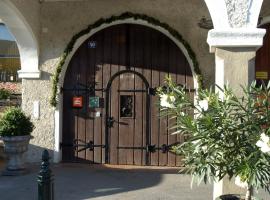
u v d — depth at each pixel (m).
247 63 5.85
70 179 8.36
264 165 4.11
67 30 9.65
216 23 5.88
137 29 9.73
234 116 4.38
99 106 9.85
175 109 4.62
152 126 9.74
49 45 9.70
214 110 4.36
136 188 7.70
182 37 9.31
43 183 5.80
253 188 4.69
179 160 9.67
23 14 8.76
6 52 12.48
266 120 4.30
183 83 9.60
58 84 9.68
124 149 9.82
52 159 9.79
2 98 11.95
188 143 4.41
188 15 9.33
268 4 9.01
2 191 7.51
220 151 4.32
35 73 9.66
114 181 8.23
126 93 9.77
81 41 9.75
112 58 9.79
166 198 7.07
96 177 8.55
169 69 9.65
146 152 9.75
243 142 4.28
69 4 9.62
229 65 5.87
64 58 9.61
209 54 9.30
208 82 9.30
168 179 8.38
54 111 9.76
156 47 9.68
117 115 9.82
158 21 9.32
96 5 9.55
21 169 8.76
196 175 4.35
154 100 9.70
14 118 8.69
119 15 9.45
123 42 9.75
